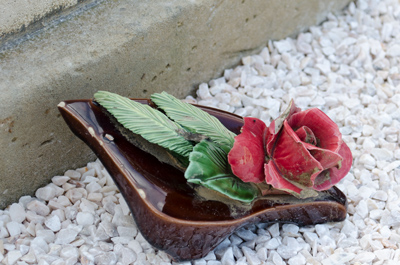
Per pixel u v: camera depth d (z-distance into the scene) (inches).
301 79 38.2
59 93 30.0
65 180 31.6
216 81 37.4
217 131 29.0
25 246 28.8
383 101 37.4
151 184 27.5
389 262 29.3
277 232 30.4
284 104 36.6
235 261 29.8
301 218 29.8
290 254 29.8
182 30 33.9
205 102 36.0
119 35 31.6
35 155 30.5
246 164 27.1
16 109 28.9
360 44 40.3
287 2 38.9
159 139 28.1
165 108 29.1
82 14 32.1
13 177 30.3
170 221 27.0
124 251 29.0
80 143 31.9
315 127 27.5
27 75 29.4
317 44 40.5
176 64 34.8
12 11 29.7
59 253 28.9
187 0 33.8
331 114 36.2
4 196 30.4
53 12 31.2
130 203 27.8
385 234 30.6
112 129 28.3
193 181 27.0
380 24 42.6
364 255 29.5
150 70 33.4
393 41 41.3
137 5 33.1
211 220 27.4
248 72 38.1
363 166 33.9
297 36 41.2
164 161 28.5
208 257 29.3
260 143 27.7
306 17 40.9
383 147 34.8
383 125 36.0
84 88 30.9
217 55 37.0
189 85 36.4
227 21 36.1
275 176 26.9
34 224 29.9
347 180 32.9
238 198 28.0
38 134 30.1
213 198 28.1
